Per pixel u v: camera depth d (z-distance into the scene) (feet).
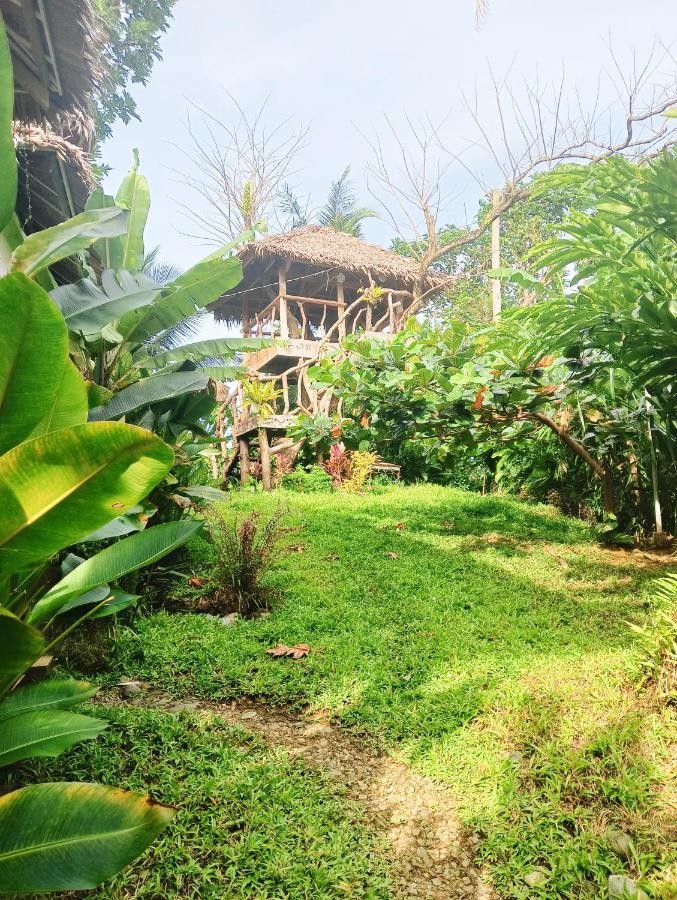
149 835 5.19
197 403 17.04
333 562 20.70
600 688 11.03
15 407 5.17
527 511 30.94
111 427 4.41
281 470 39.81
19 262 9.73
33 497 4.62
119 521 9.04
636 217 15.51
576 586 19.29
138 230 18.52
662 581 13.64
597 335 18.16
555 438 29.07
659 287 16.78
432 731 10.68
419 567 20.65
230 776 8.91
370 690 12.07
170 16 42.68
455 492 36.32
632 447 25.05
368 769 9.96
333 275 48.37
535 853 7.87
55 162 17.02
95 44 17.56
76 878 5.00
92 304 11.50
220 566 16.96
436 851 8.20
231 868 7.25
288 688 12.19
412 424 23.20
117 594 8.77
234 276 15.06
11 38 14.94
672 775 8.82
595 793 8.63
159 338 19.30
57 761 8.84
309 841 7.91
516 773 9.25
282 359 48.16
